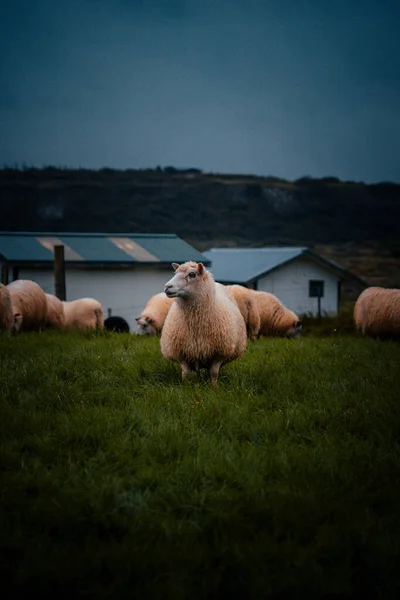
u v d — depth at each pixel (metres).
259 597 3.79
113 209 132.88
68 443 5.80
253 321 14.10
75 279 33.12
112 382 8.11
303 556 4.07
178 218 128.00
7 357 9.59
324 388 7.98
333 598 3.83
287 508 4.59
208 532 4.38
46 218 128.75
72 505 4.58
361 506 4.69
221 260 44.09
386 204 134.25
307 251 39.62
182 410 6.82
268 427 6.29
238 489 5.03
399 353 11.55
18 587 3.81
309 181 147.75
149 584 3.84
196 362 8.34
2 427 6.09
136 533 4.33
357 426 6.49
